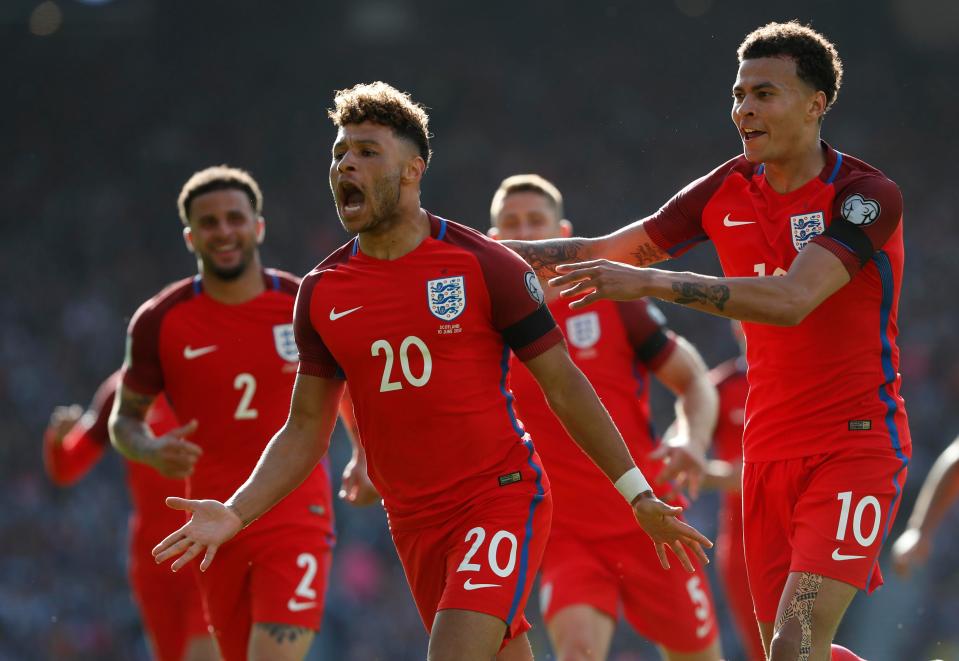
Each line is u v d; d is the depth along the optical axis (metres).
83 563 69.00
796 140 16.89
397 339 15.85
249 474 22.78
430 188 114.00
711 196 17.95
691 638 23.34
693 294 15.40
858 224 16.30
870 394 16.86
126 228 107.69
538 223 25.05
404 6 126.31
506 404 16.23
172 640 27.91
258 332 22.91
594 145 119.06
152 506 27.78
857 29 129.00
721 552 30.08
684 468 23.42
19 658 63.91
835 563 16.14
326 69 124.94
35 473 76.56
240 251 22.80
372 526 66.44
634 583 23.34
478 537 15.64
